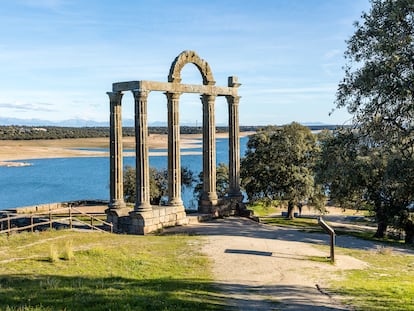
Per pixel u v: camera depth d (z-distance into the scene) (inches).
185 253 806.5
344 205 1509.6
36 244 804.6
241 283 620.7
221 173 2278.5
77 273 620.1
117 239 915.4
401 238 1475.1
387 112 930.7
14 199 3021.7
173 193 1188.5
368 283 634.8
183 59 1170.0
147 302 467.5
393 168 1071.0
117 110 1133.1
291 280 643.5
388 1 916.6
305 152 1936.5
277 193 1978.3
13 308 418.6
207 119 1264.8
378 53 924.6
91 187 3659.0
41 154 6722.4
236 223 1230.9
